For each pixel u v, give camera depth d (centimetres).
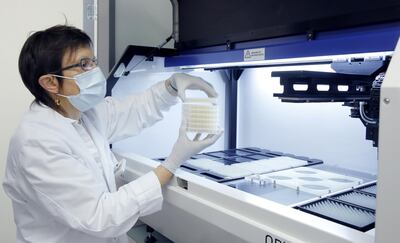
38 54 98
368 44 89
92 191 94
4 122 165
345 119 160
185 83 122
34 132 95
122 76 167
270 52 114
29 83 104
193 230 134
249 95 206
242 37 126
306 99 102
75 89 104
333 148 165
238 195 92
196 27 151
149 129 184
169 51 167
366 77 115
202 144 107
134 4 194
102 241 114
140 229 179
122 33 192
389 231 58
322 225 73
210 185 100
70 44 99
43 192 93
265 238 80
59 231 106
